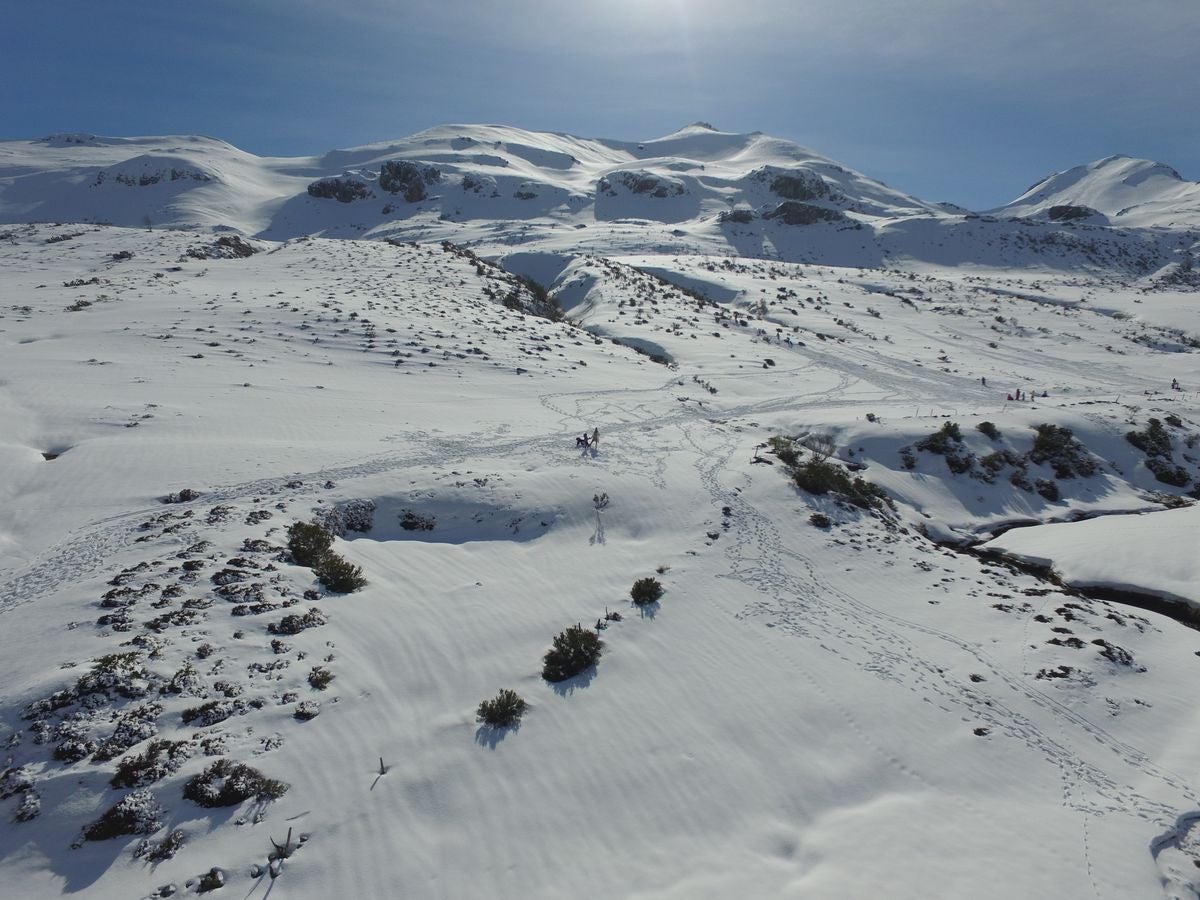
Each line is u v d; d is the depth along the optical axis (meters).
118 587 13.68
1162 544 23.47
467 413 29.34
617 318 57.22
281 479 20.27
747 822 10.45
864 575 19.22
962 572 20.45
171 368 29.55
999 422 34.75
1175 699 14.54
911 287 87.94
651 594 16.52
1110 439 34.84
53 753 9.68
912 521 26.56
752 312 68.25
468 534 19.38
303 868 8.80
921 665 15.05
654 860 9.61
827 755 12.04
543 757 11.24
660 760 11.49
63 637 12.04
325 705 11.51
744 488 23.48
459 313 47.31
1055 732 13.20
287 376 30.73
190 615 13.02
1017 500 29.70
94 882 8.27
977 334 64.81
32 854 8.48
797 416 35.09
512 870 9.21
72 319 35.97
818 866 9.64
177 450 21.28
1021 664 15.36
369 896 8.59
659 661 14.20
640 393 36.56
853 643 15.70
